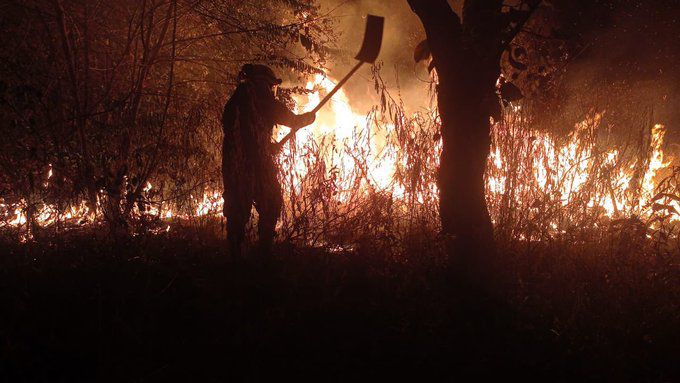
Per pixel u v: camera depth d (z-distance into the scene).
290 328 4.56
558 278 5.46
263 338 4.41
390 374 4.08
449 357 4.28
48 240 6.52
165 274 5.49
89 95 7.67
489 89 5.41
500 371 4.12
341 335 4.53
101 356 4.13
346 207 6.66
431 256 5.68
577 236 6.14
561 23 6.35
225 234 7.02
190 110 7.80
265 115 6.02
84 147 7.16
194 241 6.62
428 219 6.32
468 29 5.37
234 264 5.77
